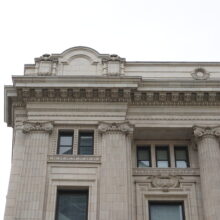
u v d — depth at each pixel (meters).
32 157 34.41
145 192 34.59
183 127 36.62
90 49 40.59
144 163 36.91
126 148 35.22
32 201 32.28
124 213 31.86
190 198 34.25
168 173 35.41
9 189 33.59
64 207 33.38
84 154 35.56
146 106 37.41
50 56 39.91
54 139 35.84
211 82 37.28
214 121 36.78
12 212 32.56
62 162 34.56
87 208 33.16
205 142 35.56
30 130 35.72
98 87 36.59
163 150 37.66
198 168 35.75
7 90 37.25
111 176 33.47
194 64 40.41
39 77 36.78
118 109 36.84
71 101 37.09
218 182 33.56
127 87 36.59
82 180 33.88
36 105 36.88
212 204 32.56
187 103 37.41
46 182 33.62
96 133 36.19
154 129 36.78
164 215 34.09
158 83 37.25
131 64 40.31
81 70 39.50
